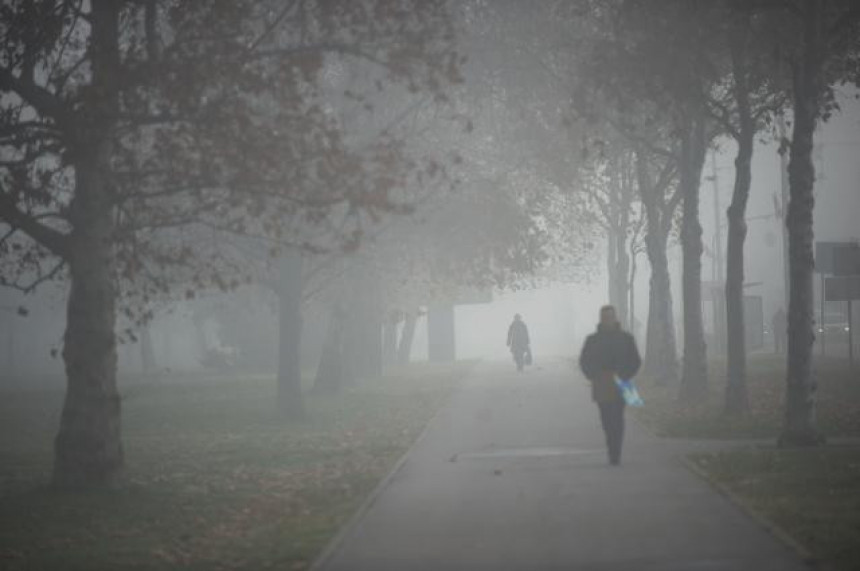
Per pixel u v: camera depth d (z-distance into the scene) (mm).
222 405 82562
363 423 64125
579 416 60281
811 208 43500
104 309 37688
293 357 68750
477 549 24000
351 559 23484
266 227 38875
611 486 32531
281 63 37000
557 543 24266
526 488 32875
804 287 43156
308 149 36938
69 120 36125
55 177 40969
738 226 56656
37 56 38469
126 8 39531
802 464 36656
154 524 31922
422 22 39562
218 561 25531
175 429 65375
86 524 32094
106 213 37750
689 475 34469
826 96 55781
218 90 38281
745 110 56000
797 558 21969
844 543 23453
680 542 23844
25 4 37406
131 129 37344
